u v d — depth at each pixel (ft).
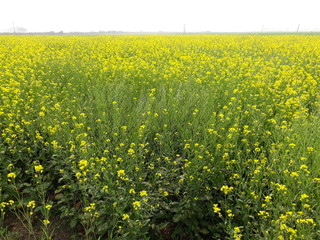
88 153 14.23
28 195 14.93
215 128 16.49
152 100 20.36
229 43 66.69
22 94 24.00
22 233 12.66
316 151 13.65
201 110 18.69
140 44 64.28
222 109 20.16
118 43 67.31
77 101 21.85
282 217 9.66
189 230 12.07
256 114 19.69
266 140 16.26
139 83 27.45
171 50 52.65
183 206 12.10
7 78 29.84
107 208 11.83
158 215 12.35
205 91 22.65
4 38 94.89
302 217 10.42
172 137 16.76
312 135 15.53
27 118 19.06
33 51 50.29
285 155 13.62
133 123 17.44
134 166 13.79
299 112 18.43
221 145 14.42
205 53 46.70
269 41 73.87
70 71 31.83
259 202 11.95
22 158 16.07
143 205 11.93
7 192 13.97
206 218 12.58
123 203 11.83
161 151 15.23
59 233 12.71
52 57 41.57
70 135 16.46
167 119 17.97
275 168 13.39
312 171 12.78
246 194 12.64
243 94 23.67
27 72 32.91
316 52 47.14
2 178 14.66
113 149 15.84
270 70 31.48
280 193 11.62
